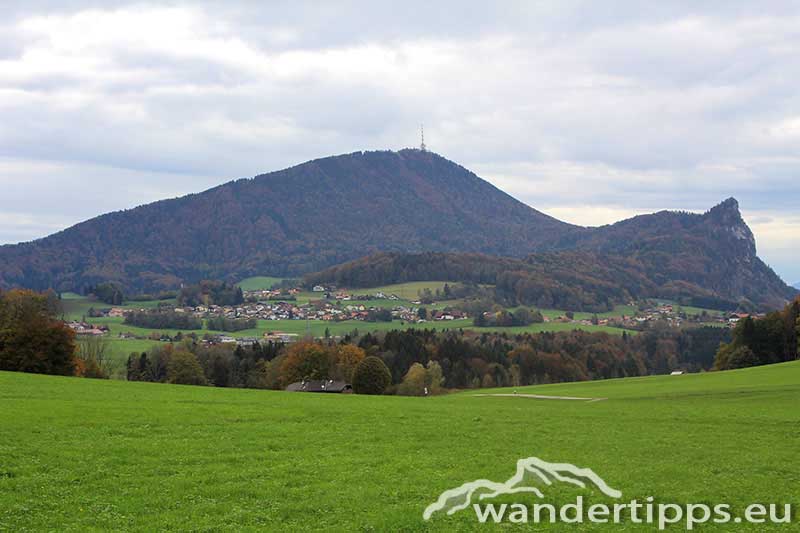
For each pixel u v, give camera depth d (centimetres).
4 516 2277
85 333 17438
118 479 2733
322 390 10906
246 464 3078
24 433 3356
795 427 4491
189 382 12688
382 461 3238
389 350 15412
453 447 3628
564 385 10212
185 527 2272
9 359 8469
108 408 4291
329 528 2314
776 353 13312
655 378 10131
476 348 16638
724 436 4134
